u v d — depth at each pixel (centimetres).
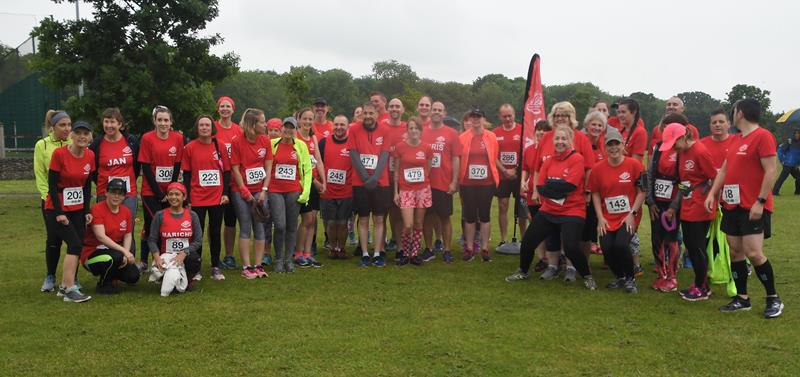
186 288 648
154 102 1641
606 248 657
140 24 1600
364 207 788
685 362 441
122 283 684
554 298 624
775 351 462
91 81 1677
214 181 700
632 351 464
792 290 648
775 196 1684
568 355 456
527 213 870
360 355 455
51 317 548
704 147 618
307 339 489
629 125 798
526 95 865
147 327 520
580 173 656
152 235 657
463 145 830
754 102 561
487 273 747
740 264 572
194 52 1695
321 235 1073
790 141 1706
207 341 485
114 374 418
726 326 525
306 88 2797
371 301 608
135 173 724
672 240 659
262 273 719
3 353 456
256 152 717
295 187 740
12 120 3631
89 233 647
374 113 792
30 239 1029
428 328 520
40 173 654
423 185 782
